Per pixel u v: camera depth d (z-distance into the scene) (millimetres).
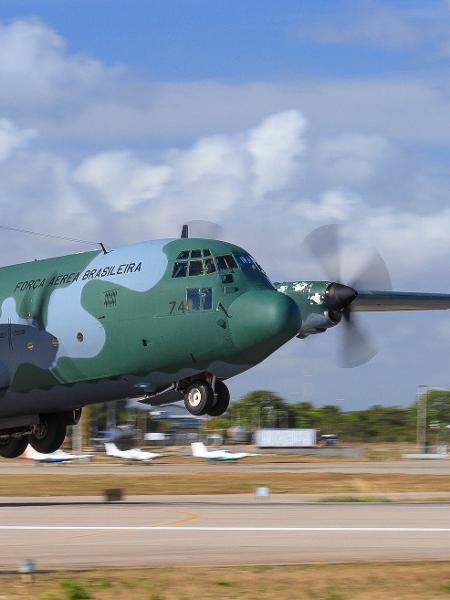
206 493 132875
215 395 92062
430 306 131125
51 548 59250
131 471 199375
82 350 94000
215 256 89688
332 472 188375
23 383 97938
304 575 51062
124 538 63250
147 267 91750
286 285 111312
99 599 46875
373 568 52656
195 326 88250
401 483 151750
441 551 57906
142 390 93750
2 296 100688
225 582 49531
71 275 96625
